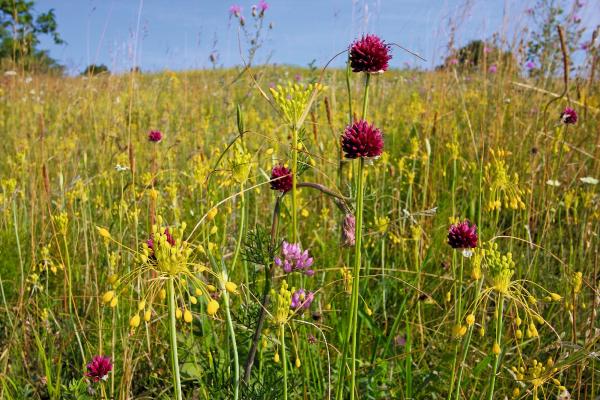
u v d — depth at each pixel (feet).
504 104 16.40
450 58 18.76
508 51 18.08
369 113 19.31
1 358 8.09
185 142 17.37
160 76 30.17
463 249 6.48
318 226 12.70
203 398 7.55
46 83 26.27
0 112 23.06
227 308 5.68
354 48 5.95
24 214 13.11
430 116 17.03
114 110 17.99
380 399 8.28
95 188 14.49
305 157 7.52
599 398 7.36
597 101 17.16
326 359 8.89
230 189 11.19
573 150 14.16
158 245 4.48
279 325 5.97
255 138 15.98
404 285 10.48
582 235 10.87
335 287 10.24
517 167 13.85
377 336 8.52
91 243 10.77
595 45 16.25
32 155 14.75
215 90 26.22
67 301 10.05
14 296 10.56
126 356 7.48
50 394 7.50
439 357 9.22
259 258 6.62
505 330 9.33
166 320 8.93
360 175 5.50
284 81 25.32
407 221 12.42
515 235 11.50
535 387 6.32
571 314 7.86
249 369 6.43
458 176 14.32
